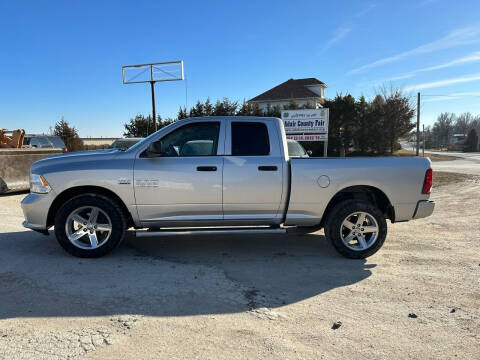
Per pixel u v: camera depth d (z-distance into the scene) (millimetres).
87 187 4426
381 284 3719
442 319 2969
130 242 5277
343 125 32000
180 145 4516
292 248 5043
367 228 4527
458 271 4121
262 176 4422
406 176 4551
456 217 7293
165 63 20922
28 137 16562
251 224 4609
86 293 3385
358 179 4477
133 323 2830
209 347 2502
